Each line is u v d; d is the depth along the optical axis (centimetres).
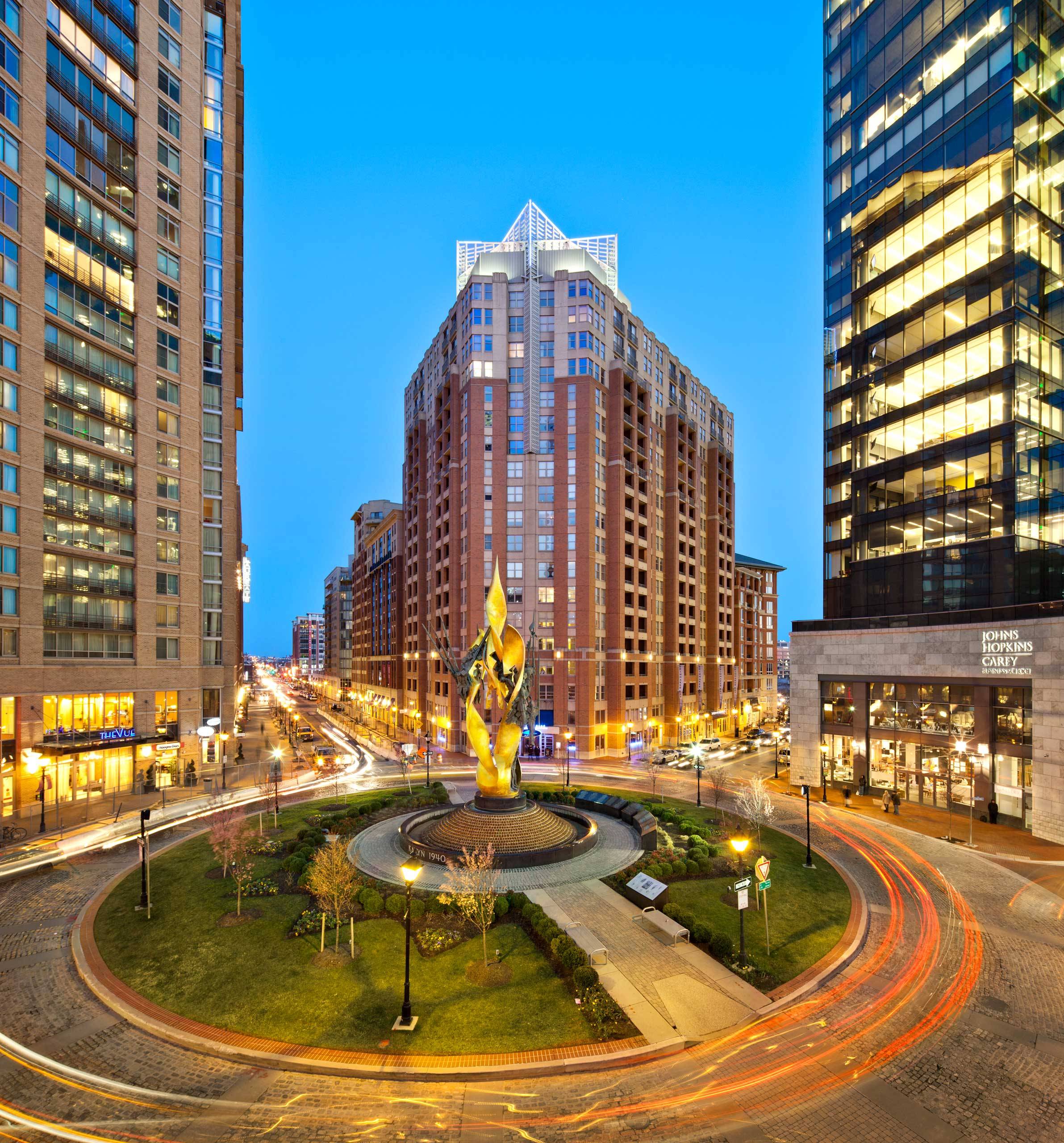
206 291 5406
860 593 4584
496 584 3053
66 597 4231
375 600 11712
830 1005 1622
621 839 3047
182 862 2758
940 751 3838
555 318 6738
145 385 4797
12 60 3962
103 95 4562
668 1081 1333
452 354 7469
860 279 4741
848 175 4909
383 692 10906
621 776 5278
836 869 2688
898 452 4362
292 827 3353
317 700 17362
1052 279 3897
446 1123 1211
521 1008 1598
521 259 7062
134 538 4700
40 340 4097
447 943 1936
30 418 4019
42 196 4125
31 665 3966
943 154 4128
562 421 6581
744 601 10438
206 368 5384
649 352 7900
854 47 4856
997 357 3772
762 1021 1551
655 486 7800
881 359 4525
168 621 4903
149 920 2136
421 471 8550
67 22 4312
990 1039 1481
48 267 4172
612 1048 1429
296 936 1992
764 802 3058
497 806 2911
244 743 7512
